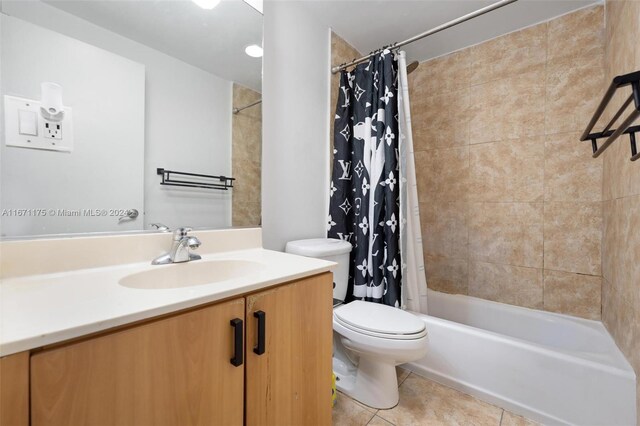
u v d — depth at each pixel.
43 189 0.78
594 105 1.60
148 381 0.52
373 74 1.71
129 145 0.94
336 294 1.53
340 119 1.82
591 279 1.62
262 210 1.43
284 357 0.77
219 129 1.19
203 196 1.14
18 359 0.41
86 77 0.85
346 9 1.65
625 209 1.17
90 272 0.80
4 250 0.70
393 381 1.33
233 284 0.68
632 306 1.08
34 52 0.76
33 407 0.42
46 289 0.64
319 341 0.88
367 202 1.70
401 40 1.96
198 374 0.59
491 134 1.93
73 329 0.44
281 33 1.51
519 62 1.83
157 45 1.00
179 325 0.57
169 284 0.89
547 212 1.75
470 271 2.03
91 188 0.86
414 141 2.28
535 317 1.68
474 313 1.89
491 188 1.94
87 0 0.85
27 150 0.75
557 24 1.70
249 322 0.69
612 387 1.07
